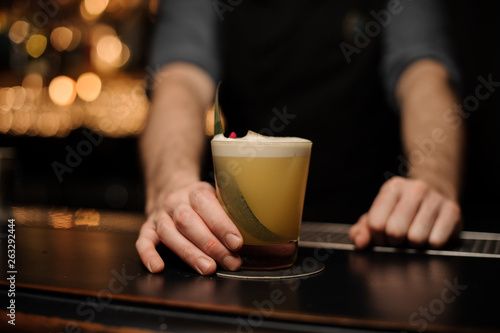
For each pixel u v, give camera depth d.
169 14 1.17
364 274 0.59
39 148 2.59
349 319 0.45
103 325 0.48
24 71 2.53
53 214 1.06
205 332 0.47
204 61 1.12
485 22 1.94
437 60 1.05
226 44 1.22
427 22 1.08
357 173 1.23
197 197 0.61
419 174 0.83
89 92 2.46
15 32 2.45
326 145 1.22
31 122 2.59
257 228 0.59
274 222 0.59
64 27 2.41
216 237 0.59
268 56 1.20
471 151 2.05
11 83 2.60
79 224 0.93
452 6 1.87
